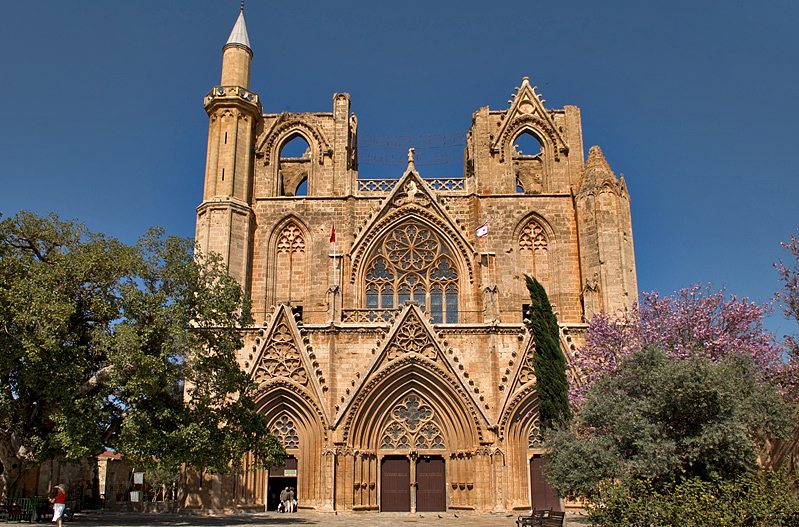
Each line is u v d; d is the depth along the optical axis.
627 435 26.28
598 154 50.53
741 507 21.27
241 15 55.06
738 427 24.44
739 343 40.22
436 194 51.50
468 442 41.66
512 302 50.00
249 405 35.03
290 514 39.66
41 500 33.22
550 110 55.19
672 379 25.86
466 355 43.12
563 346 42.25
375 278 50.09
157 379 29.61
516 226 51.47
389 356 42.47
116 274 31.17
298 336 42.75
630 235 49.38
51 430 31.58
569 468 27.73
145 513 42.38
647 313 42.91
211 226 48.78
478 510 40.09
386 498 42.19
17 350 28.31
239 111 51.97
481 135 53.50
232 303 34.47
